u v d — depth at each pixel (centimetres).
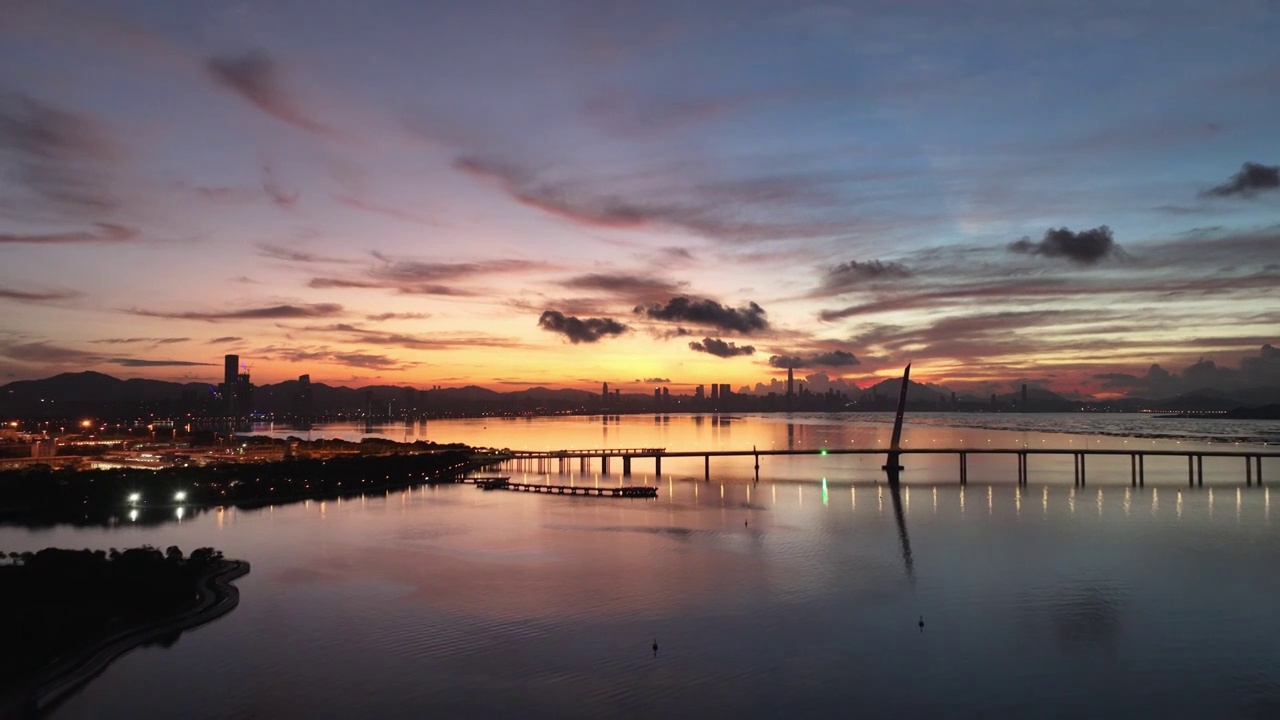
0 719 8581
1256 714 8800
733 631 11431
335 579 14500
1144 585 13725
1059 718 8744
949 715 8831
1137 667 10056
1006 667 10075
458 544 17888
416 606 12694
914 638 11106
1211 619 11831
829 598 13038
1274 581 13950
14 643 10362
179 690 9531
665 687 9550
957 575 14500
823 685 9581
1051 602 12725
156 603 12525
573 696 9338
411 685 9650
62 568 13362
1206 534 18500
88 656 10312
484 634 11356
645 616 12125
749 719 8769
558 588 13750
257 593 13525
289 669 10138
